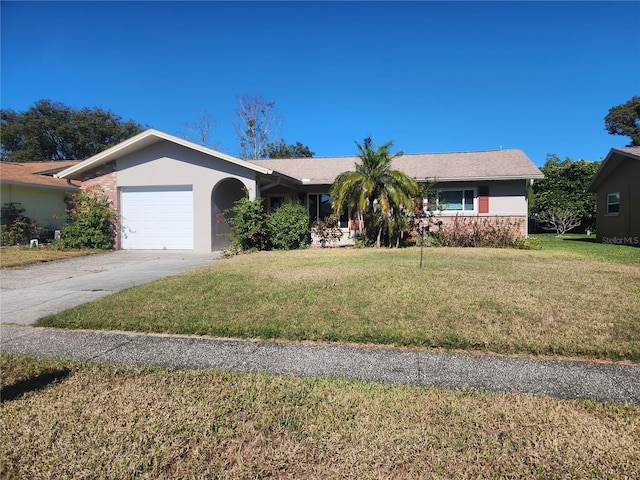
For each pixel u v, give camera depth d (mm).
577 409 3104
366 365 4051
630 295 6438
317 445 2627
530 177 15344
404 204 13539
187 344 4723
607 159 17688
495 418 2953
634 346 4309
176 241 14578
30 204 17969
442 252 12711
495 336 4633
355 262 10078
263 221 13758
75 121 40562
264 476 2352
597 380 3668
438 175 16328
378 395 3338
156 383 3607
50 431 2820
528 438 2691
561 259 11016
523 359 4188
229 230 15656
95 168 14875
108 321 5430
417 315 5414
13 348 4621
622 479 2289
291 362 4145
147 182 14523
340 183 14031
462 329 4891
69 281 8547
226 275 8430
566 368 3949
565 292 6609
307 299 6285
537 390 3469
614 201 18641
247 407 3143
